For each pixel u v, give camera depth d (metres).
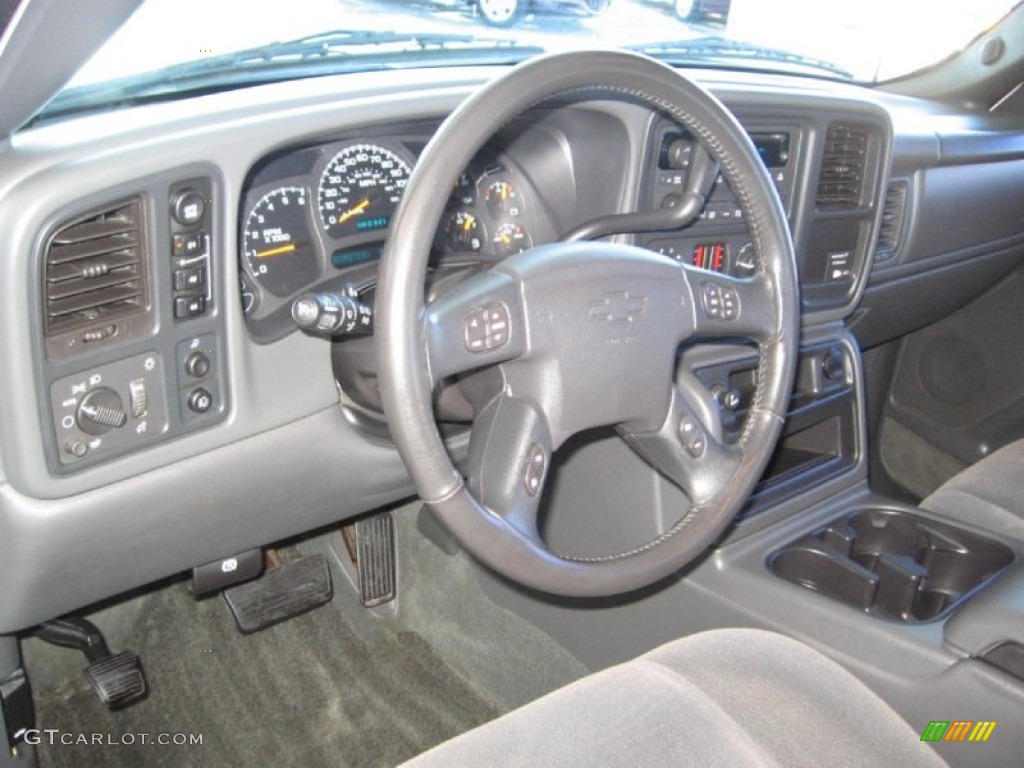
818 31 2.34
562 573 1.12
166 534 1.32
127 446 1.18
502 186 1.56
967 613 1.48
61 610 1.34
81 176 1.04
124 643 1.97
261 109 1.21
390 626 2.14
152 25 1.27
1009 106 2.56
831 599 1.59
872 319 2.31
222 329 1.21
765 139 1.74
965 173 2.29
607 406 1.17
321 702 1.95
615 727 0.97
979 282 2.52
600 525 1.83
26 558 1.19
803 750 0.97
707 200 1.66
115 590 1.37
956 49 2.58
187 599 2.05
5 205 1.01
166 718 1.88
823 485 1.91
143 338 1.14
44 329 1.07
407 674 2.03
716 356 1.67
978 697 1.40
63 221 1.04
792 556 1.78
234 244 1.19
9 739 1.50
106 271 1.10
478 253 1.55
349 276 1.40
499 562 1.08
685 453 1.25
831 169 1.88
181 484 1.27
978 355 2.59
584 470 1.82
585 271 1.12
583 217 1.60
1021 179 2.45
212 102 1.24
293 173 1.31
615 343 1.15
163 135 1.10
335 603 2.15
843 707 1.07
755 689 1.06
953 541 1.79
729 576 1.69
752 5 2.11
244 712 1.91
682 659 1.12
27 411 1.08
